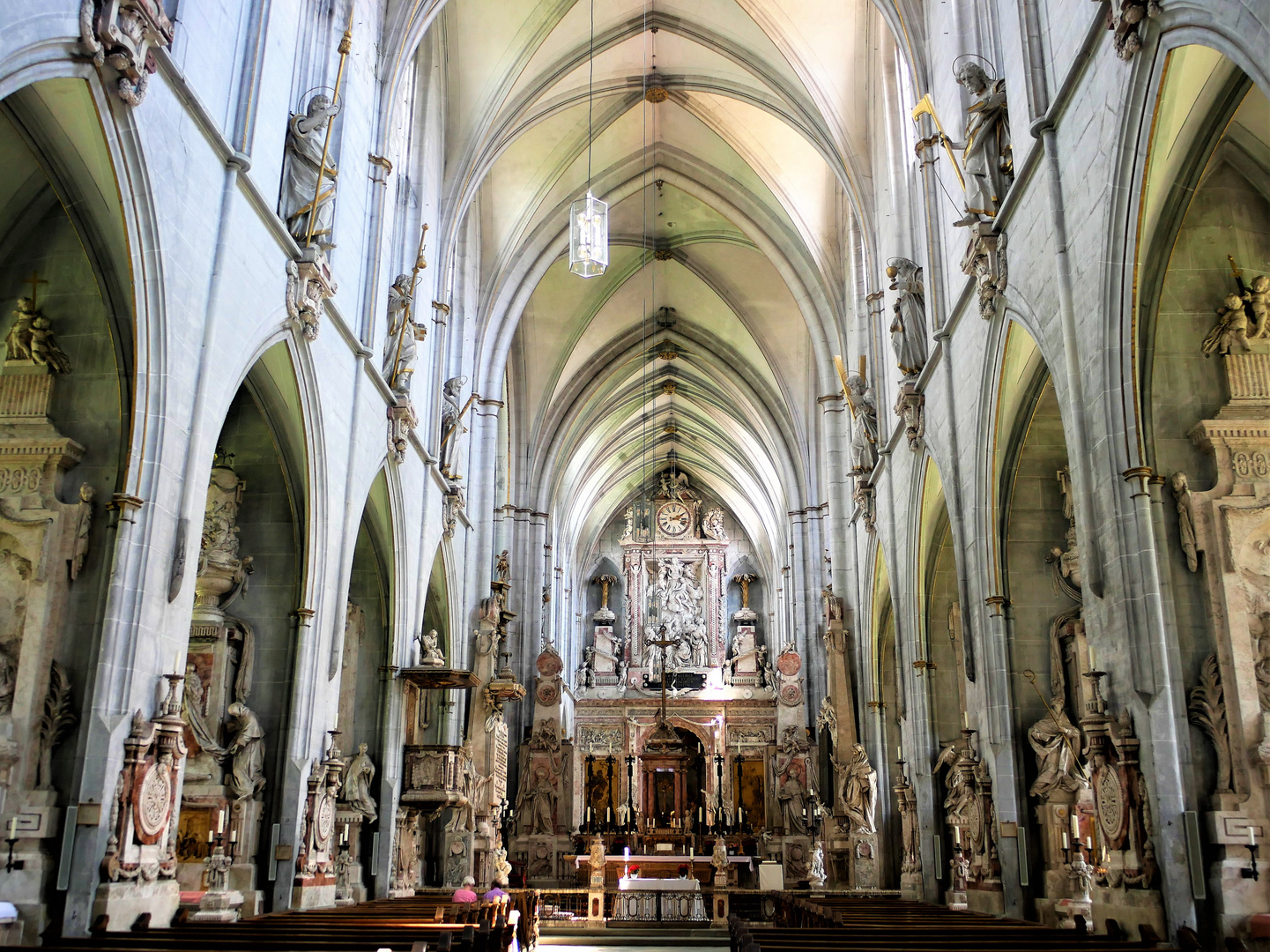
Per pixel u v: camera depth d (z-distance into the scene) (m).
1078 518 12.95
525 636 40.78
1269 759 11.17
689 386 48.88
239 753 17.25
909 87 23.62
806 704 38.38
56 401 13.89
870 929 12.68
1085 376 13.02
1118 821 11.79
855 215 30.64
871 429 28.09
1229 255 13.18
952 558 22.75
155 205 12.53
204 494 13.77
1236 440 12.38
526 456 41.91
